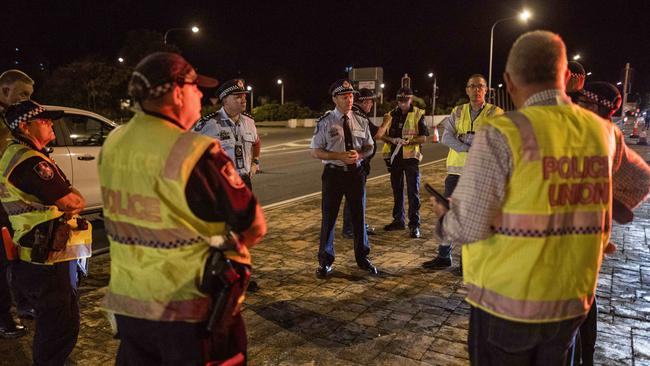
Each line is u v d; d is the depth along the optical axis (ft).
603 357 10.88
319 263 16.48
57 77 111.45
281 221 23.93
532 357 6.48
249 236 6.45
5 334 12.17
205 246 6.16
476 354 6.56
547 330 6.12
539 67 6.24
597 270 6.41
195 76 6.57
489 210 5.96
